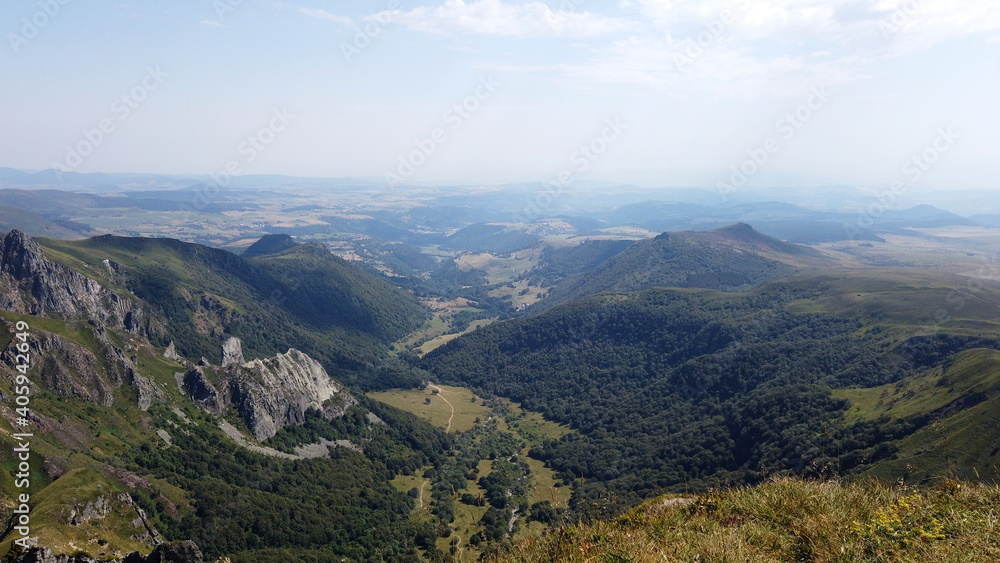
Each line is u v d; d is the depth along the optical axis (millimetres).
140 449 102375
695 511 17672
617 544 15266
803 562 13766
